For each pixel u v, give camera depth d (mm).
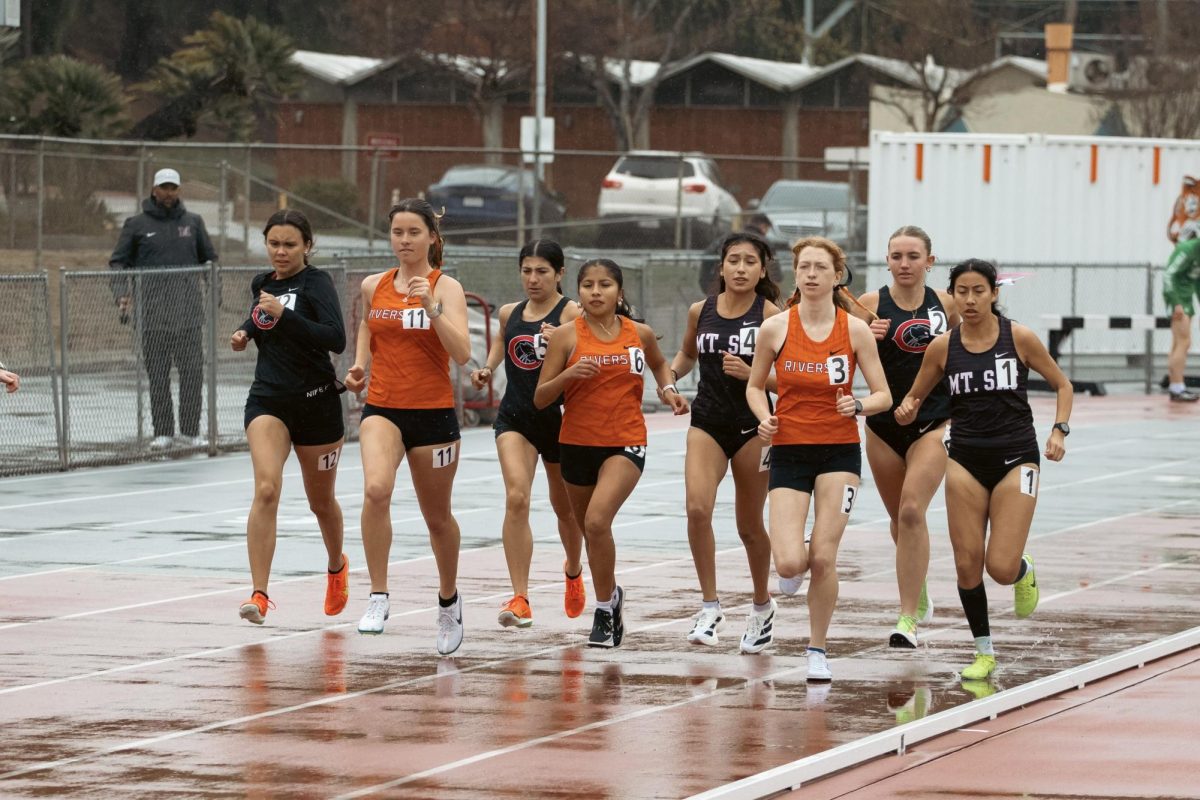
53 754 28172
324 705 31641
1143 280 110062
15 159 124438
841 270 34938
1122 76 197125
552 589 44625
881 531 55469
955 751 28688
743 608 42031
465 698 32281
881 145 110062
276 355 37875
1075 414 94250
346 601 39531
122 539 52469
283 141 192500
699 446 36500
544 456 38562
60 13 171875
